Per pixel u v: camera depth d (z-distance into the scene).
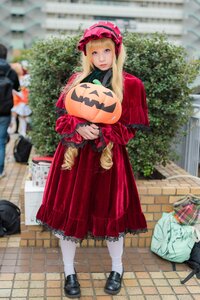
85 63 2.26
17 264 2.89
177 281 2.73
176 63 3.30
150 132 3.41
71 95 2.15
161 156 3.54
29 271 2.79
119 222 2.31
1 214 3.36
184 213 2.95
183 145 4.28
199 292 2.60
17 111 7.32
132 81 2.26
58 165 2.34
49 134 3.81
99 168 2.23
